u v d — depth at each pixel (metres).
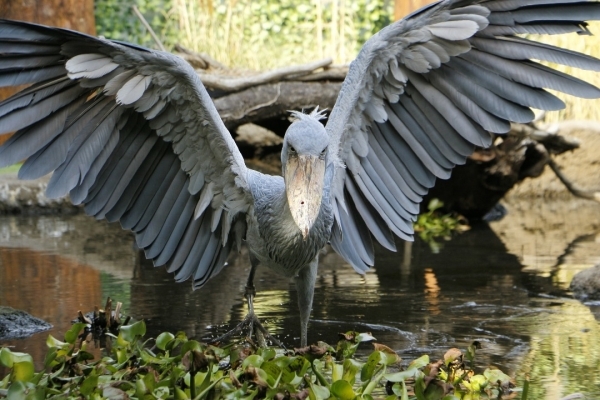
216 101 20.62
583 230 20.23
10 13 24.36
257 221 9.66
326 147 8.59
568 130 24.97
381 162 10.23
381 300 13.01
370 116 9.98
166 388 8.58
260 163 24.14
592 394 8.62
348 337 9.87
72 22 24.91
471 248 17.77
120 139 9.47
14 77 8.88
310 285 9.93
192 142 9.52
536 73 9.70
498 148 20.48
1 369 9.71
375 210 10.35
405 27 9.48
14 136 9.09
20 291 13.48
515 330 11.22
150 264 15.87
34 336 10.99
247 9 30.53
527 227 20.75
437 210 21.59
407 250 17.58
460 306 12.59
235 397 8.25
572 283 13.57
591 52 27.30
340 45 29.98
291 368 8.98
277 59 30.50
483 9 9.48
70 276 14.68
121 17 31.08
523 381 9.13
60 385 8.92
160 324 11.58
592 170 25.27
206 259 10.24
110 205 9.66
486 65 9.84
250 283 10.30
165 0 31.30
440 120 10.09
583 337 10.84
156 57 8.83
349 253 10.35
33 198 22.41
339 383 8.12
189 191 9.83
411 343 10.63
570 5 9.52
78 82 9.09
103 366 9.23
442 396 8.32
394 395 8.31
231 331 10.23
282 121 22.17
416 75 9.93
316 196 8.40
